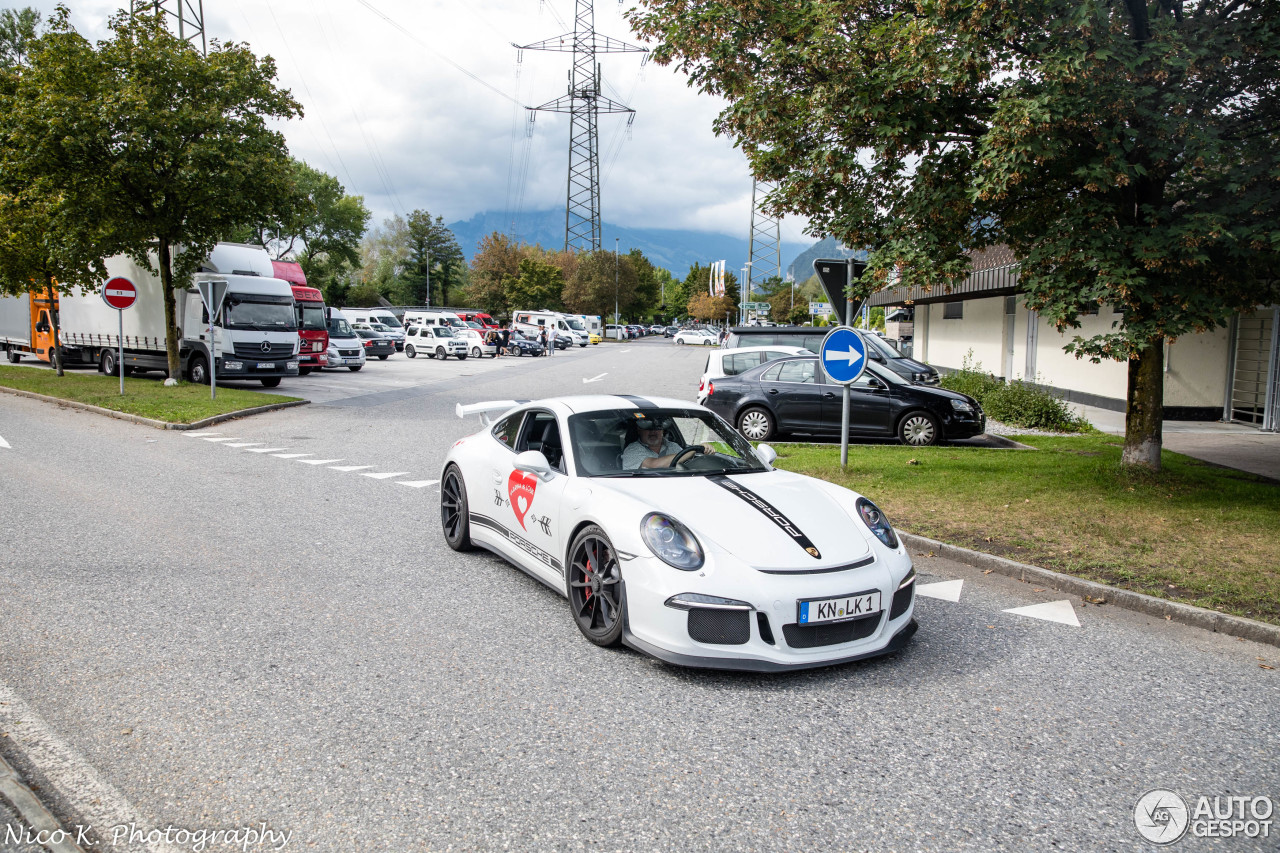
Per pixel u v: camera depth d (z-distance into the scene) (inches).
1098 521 264.2
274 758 116.1
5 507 279.6
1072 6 225.0
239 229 762.8
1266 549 232.5
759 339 649.6
